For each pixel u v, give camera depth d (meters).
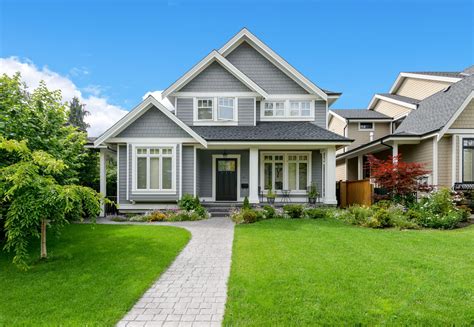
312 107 15.82
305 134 13.77
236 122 15.17
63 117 8.16
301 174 15.32
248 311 3.86
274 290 4.44
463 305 3.93
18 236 5.46
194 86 15.29
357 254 6.30
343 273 5.11
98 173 15.18
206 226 10.14
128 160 12.70
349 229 9.20
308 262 5.75
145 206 12.95
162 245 7.40
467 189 12.09
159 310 4.08
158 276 5.36
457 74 19.64
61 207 5.85
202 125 15.17
